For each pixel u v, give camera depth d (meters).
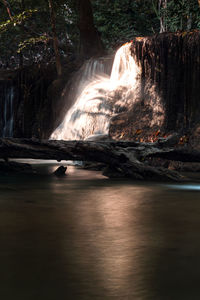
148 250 4.33
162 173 11.54
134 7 29.84
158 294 3.15
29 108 27.03
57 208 6.95
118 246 4.47
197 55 16.08
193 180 11.72
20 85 27.72
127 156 12.14
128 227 5.45
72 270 3.68
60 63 25.77
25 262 3.90
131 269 3.71
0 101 28.78
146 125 16.64
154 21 30.03
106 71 22.22
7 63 39.62
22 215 6.30
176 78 16.55
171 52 16.69
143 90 17.38
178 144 14.39
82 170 14.76
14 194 8.69
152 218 6.09
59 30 35.31
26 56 38.28
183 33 16.64
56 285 3.33
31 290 3.23
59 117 24.17
